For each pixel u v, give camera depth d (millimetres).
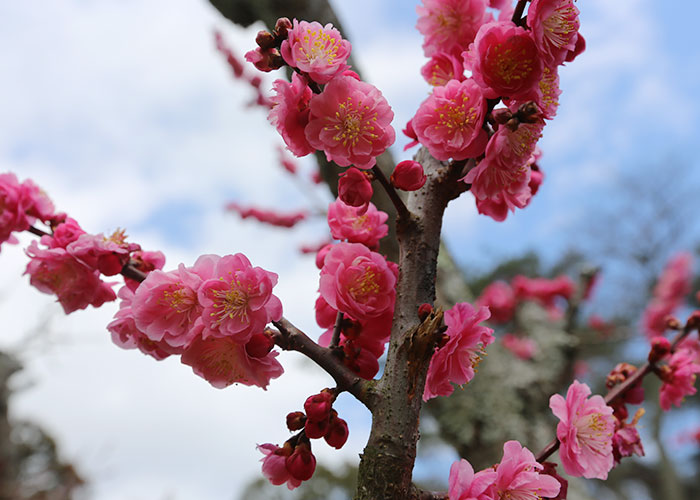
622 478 2170
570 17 292
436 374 300
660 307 1479
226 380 301
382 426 282
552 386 716
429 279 306
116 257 339
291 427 308
